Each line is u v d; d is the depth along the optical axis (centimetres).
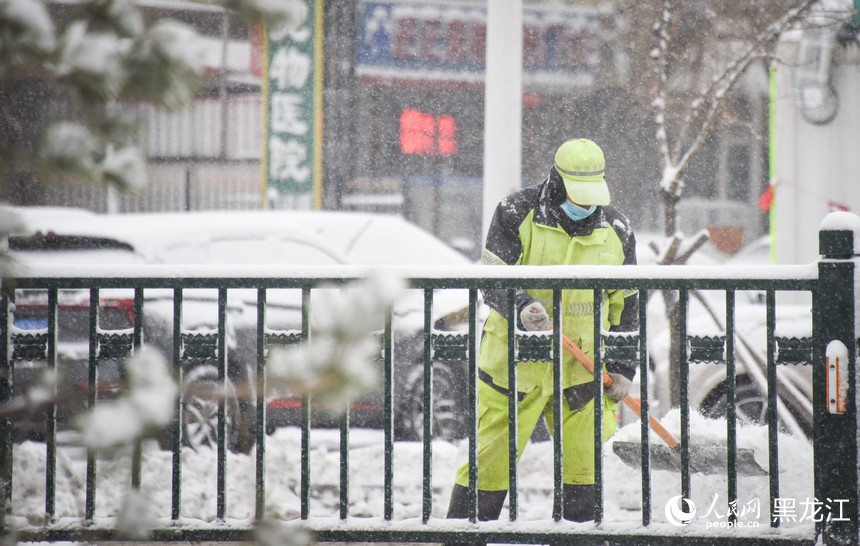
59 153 756
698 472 1744
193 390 899
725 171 9044
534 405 1694
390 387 1521
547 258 1702
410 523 1520
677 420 1891
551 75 8569
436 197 8969
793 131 3195
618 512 2089
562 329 1703
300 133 7044
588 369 1623
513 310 1530
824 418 1466
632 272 1512
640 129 7719
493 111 3331
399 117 8850
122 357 1510
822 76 3138
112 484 2092
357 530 1509
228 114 7906
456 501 1689
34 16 711
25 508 1969
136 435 746
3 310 1498
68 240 2767
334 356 761
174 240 2847
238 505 2130
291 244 3019
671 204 3003
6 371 1488
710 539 1494
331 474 2339
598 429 1534
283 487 2264
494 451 1688
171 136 7769
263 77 7050
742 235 9056
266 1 783
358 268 1510
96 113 765
